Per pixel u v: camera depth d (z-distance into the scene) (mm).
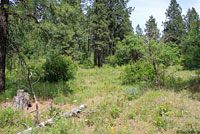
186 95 6527
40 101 6957
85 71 17672
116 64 19781
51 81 10852
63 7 7219
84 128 4281
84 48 37531
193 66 7039
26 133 3883
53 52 8172
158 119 4340
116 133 3914
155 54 8070
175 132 3820
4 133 3930
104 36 27250
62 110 5738
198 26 7277
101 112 5242
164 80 8805
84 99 7125
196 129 3873
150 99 6270
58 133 3883
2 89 7469
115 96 7328
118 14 29609
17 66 7980
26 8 6840
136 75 9750
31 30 7625
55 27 7516
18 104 5719
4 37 7410
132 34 15516
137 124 4367
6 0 7062
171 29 34000
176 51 8289
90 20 26875
